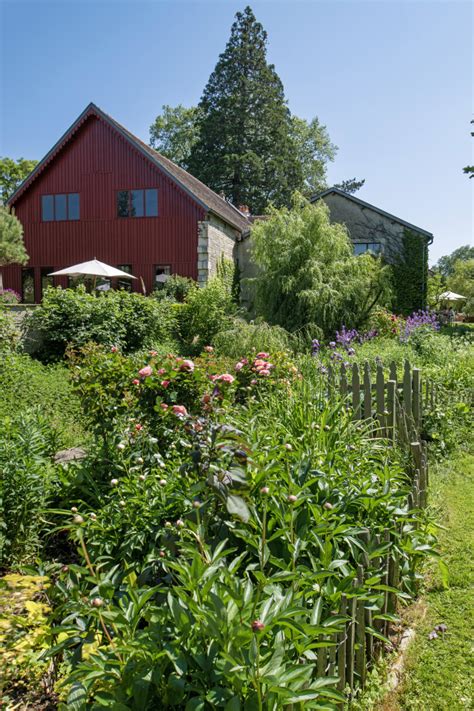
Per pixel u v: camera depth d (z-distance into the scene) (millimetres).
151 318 12859
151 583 2383
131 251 20250
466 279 47625
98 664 1644
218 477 2234
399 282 20891
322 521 2406
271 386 5191
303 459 2877
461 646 2676
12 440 3447
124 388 3822
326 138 44219
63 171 20781
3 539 2930
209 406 3109
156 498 2787
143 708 1530
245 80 36562
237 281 22469
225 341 10406
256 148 36781
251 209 36938
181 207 19734
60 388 7676
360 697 2275
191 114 44094
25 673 2137
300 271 14172
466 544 3740
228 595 1728
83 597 2057
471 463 5609
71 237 20812
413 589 3068
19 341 10312
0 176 37781
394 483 3178
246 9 37562
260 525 2342
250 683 1550
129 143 19922
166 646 1601
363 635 2305
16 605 2455
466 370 7895
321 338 12688
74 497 3350
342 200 21312
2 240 19156
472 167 18297
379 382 4996
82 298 11672
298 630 1702
